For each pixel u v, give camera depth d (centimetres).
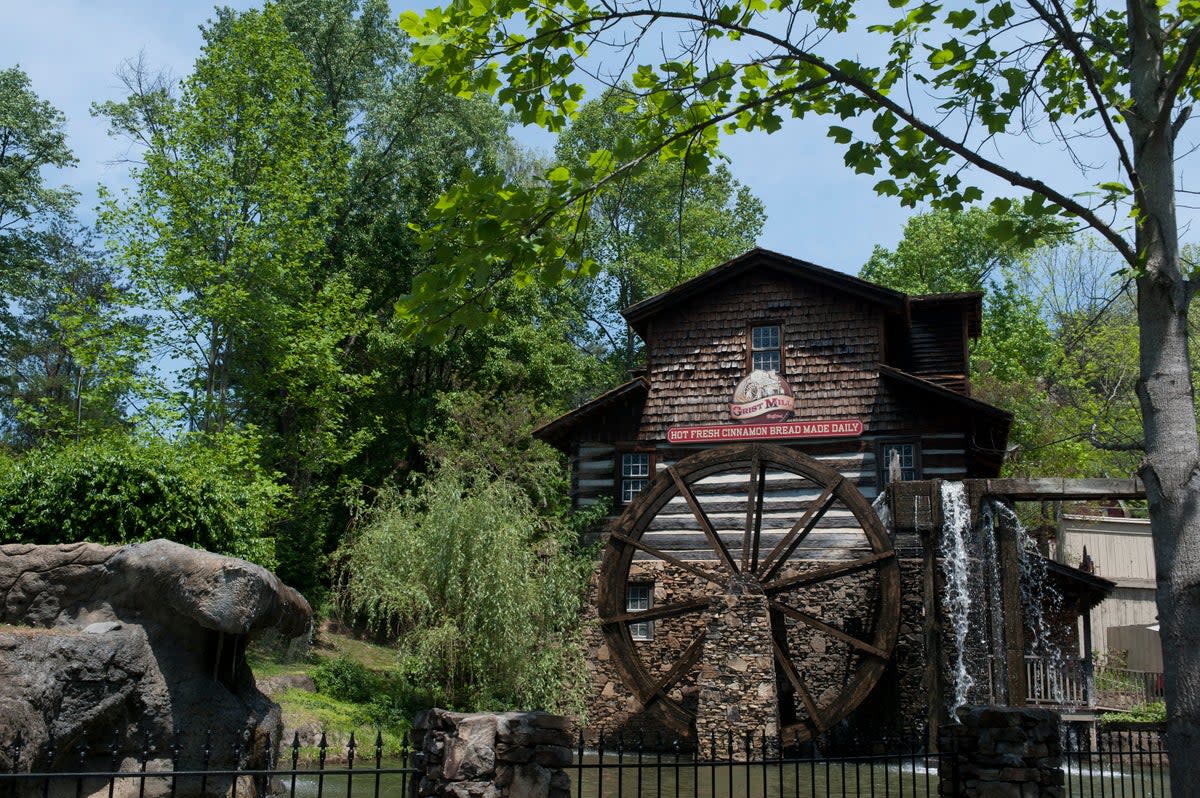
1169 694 556
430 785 577
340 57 3078
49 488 1184
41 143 3064
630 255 3300
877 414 1805
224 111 2172
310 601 2378
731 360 1909
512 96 619
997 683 1546
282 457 2358
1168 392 582
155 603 814
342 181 2334
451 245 558
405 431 2845
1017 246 652
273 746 885
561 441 2075
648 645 1873
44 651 732
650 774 1310
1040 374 3145
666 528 1911
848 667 1755
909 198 684
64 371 3572
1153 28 619
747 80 666
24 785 690
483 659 1725
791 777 1320
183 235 2100
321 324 2341
